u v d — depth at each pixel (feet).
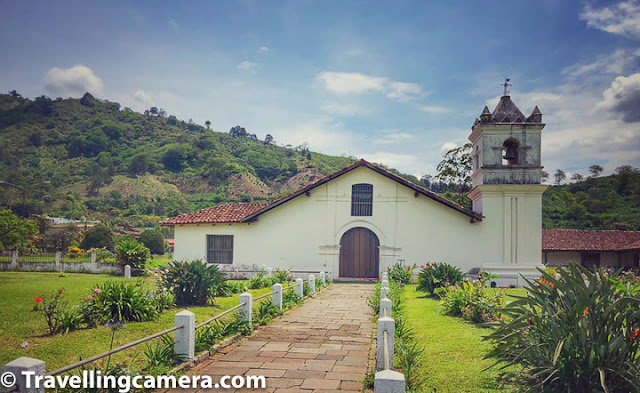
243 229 88.43
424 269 65.51
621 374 19.81
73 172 395.14
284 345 33.09
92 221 259.80
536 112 80.89
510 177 80.94
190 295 49.88
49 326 35.04
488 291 55.62
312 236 86.53
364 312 47.78
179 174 407.44
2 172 341.00
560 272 23.22
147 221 284.41
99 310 39.11
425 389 23.49
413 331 38.37
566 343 20.72
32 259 103.30
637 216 160.35
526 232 80.38
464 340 34.73
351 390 23.81
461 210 80.53
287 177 427.33
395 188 85.20
